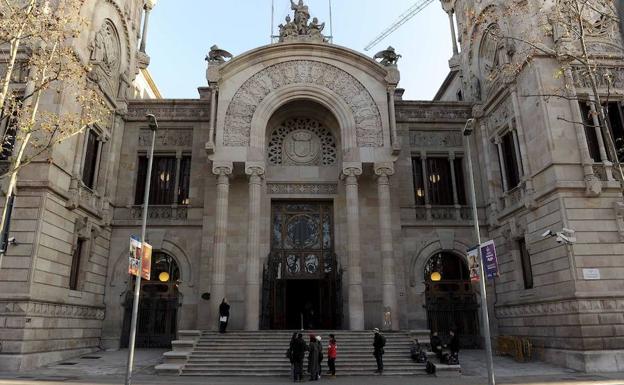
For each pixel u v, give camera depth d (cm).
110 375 1909
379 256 2914
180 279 2842
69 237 2405
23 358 1961
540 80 2411
